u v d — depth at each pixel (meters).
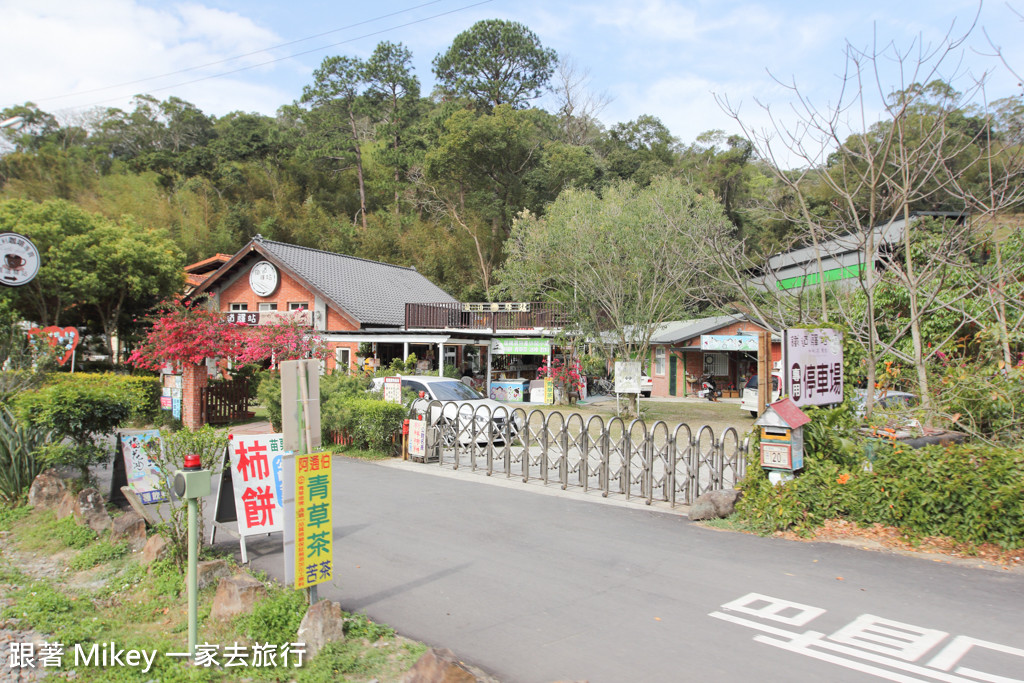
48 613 4.91
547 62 48.06
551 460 10.90
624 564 6.12
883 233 9.26
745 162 43.03
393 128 46.47
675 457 8.44
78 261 23.77
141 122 56.00
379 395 13.38
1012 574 5.83
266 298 26.23
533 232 24.02
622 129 51.03
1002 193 8.45
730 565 6.09
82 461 8.17
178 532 5.82
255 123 48.56
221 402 16.45
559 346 22.09
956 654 4.32
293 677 4.06
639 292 18.23
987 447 6.98
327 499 4.82
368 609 5.10
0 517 7.40
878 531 6.84
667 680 3.98
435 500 8.61
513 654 4.34
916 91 7.74
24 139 54.28
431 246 38.47
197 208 36.31
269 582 5.58
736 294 11.68
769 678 4.00
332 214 45.53
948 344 10.45
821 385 7.72
